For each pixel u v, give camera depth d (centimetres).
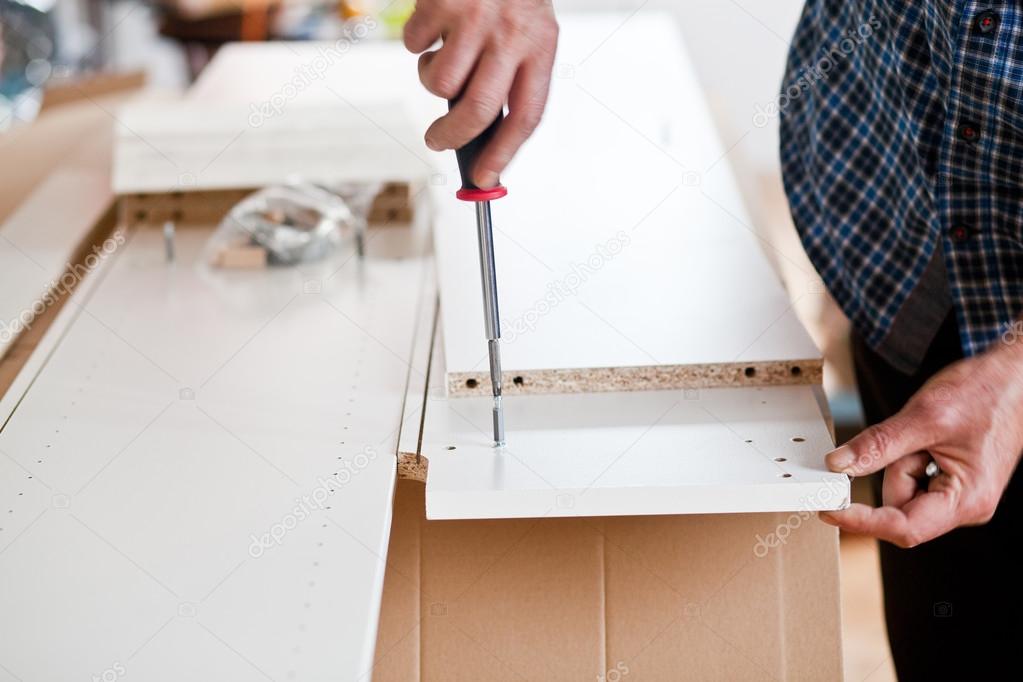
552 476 105
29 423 121
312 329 141
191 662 88
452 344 127
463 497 103
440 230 156
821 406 121
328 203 165
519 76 98
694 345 125
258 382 129
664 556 127
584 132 189
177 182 173
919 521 103
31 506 107
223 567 98
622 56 228
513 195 165
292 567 98
